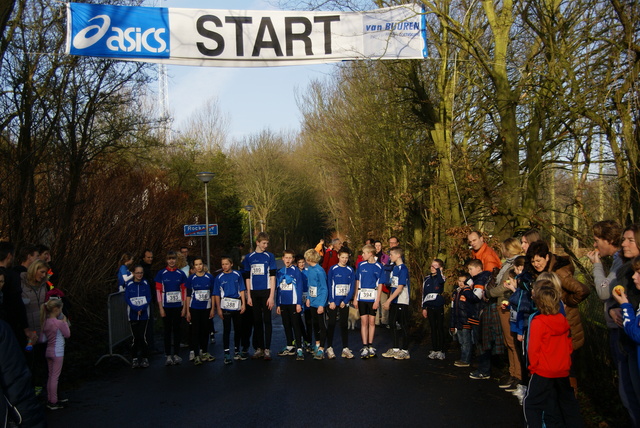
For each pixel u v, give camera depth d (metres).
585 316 7.15
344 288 9.81
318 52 9.70
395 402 6.83
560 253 10.48
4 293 6.13
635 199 6.79
